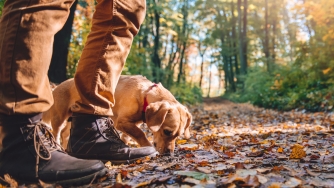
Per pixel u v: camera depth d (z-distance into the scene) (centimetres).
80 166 67
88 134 84
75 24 379
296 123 261
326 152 112
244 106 689
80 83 82
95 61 81
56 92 125
